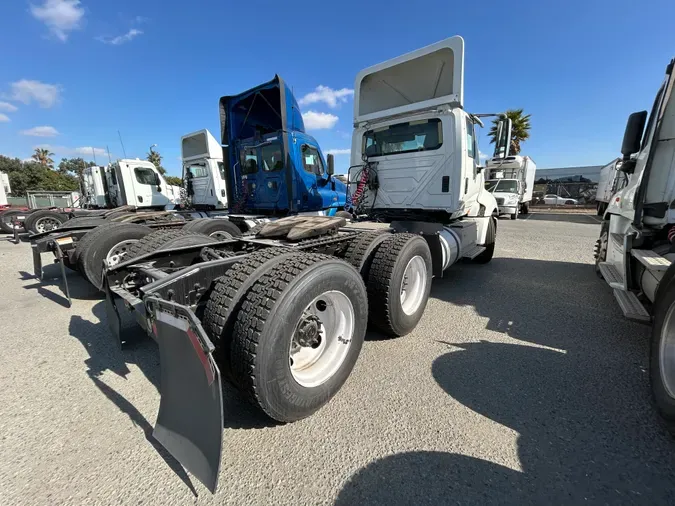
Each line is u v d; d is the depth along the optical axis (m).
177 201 13.04
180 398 1.69
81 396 2.37
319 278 2.04
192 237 3.55
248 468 1.73
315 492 1.58
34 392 2.42
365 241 3.28
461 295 4.66
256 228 3.96
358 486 1.61
